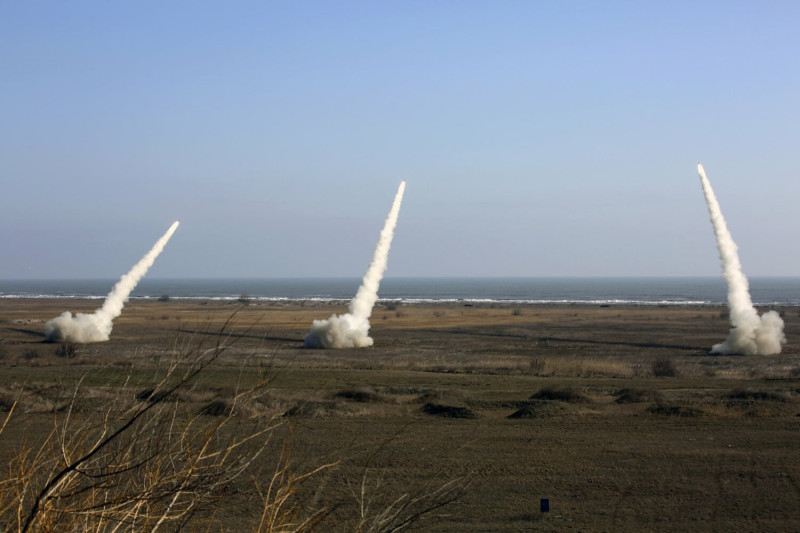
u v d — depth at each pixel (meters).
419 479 23.02
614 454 27.70
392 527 7.25
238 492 7.29
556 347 84.38
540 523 19.70
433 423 33.25
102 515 5.65
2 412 18.44
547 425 33.31
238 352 44.91
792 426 33.16
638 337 97.50
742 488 23.28
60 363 56.34
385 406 37.25
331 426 30.42
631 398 40.84
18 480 5.97
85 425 6.38
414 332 106.44
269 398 32.28
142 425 6.26
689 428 32.81
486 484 23.25
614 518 19.53
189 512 6.34
